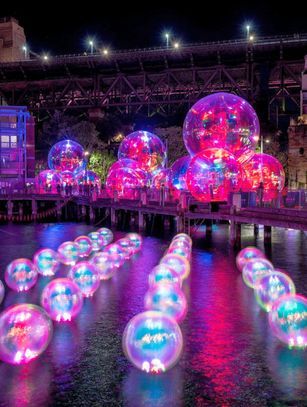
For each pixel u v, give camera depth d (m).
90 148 70.50
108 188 44.25
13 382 9.68
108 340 12.01
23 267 17.25
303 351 11.08
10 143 66.25
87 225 43.88
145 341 9.56
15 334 10.18
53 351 11.24
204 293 16.89
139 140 44.72
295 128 49.47
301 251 26.22
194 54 73.75
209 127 31.69
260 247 27.73
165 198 35.97
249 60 72.19
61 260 22.23
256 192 30.52
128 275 20.12
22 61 81.06
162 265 15.74
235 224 26.64
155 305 12.42
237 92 74.69
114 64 78.25
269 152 59.59
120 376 9.90
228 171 29.67
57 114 78.50
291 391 9.29
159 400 8.99
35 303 15.66
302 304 11.26
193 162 30.41
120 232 36.81
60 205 51.28
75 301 13.54
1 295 14.29
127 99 81.81
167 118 78.19
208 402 8.91
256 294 15.05
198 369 10.24
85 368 10.30
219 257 24.28
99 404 8.88
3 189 61.56
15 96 85.50
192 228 32.81
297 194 31.23
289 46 69.56
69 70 80.75
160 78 78.25
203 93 77.50
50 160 55.03
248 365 10.45
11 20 96.69
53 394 9.23
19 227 42.75
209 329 12.88
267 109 70.62
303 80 56.03
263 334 12.43
